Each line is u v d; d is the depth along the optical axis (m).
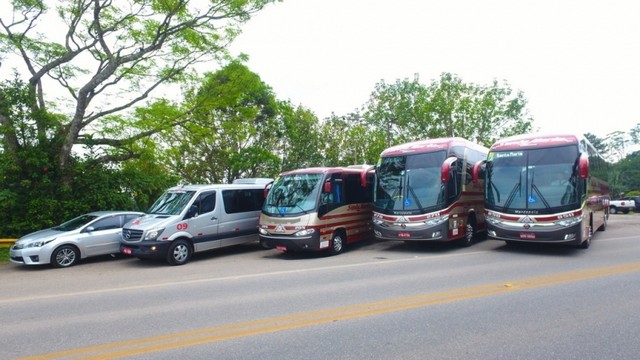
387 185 12.95
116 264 11.95
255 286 8.32
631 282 7.97
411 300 6.88
